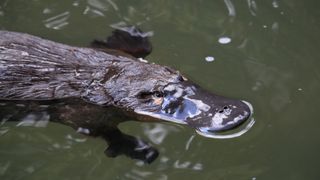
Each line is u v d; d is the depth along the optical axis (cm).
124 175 75
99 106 76
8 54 77
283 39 85
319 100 80
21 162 76
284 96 80
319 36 85
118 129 77
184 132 76
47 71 77
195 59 83
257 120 78
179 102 76
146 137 77
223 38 85
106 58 78
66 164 76
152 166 75
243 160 75
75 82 77
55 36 85
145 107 76
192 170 75
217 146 76
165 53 83
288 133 77
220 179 74
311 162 75
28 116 78
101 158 76
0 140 77
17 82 77
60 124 78
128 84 77
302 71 82
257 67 82
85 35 85
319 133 77
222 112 75
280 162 75
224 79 81
